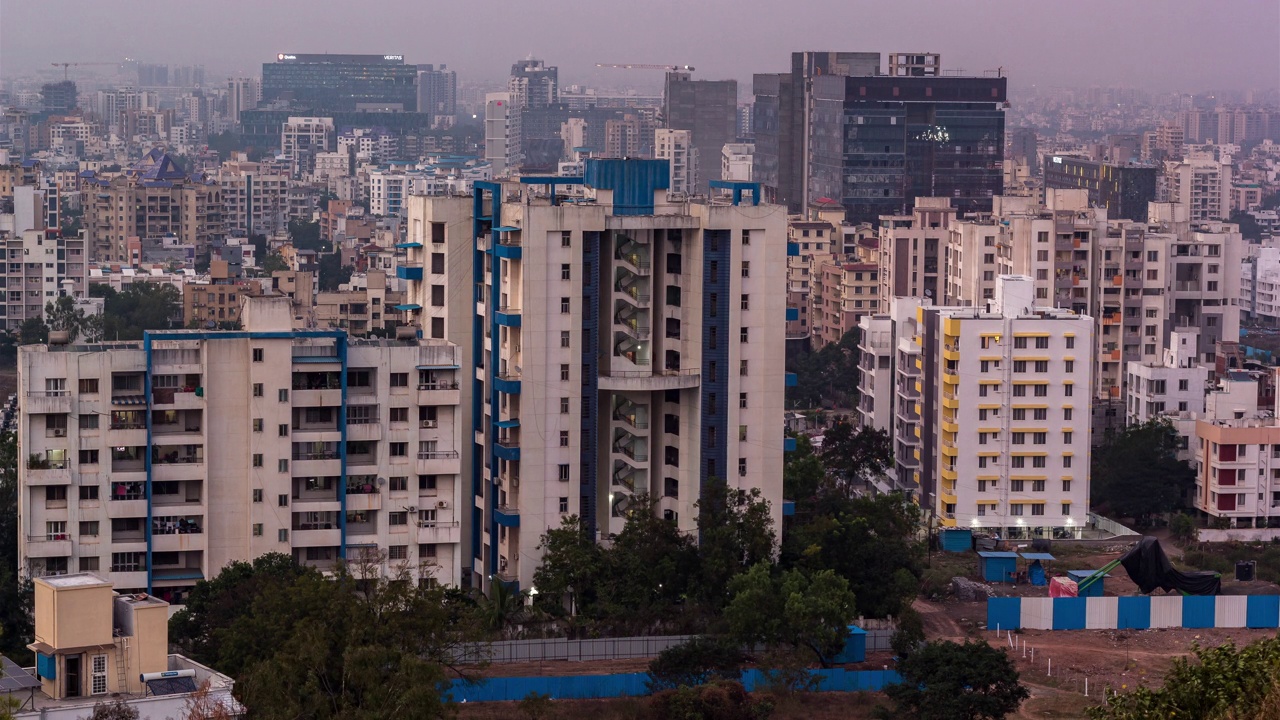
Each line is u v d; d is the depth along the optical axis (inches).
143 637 7746.1
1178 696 7121.1
